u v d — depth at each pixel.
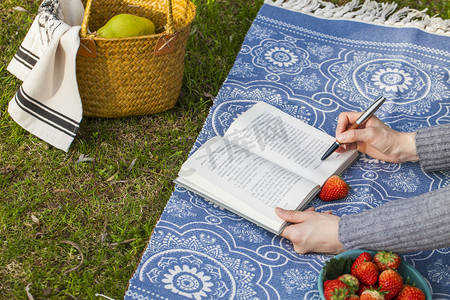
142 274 1.79
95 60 2.20
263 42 2.85
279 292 1.77
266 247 1.90
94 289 1.85
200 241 1.91
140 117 2.49
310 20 3.02
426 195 1.70
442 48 2.84
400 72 2.69
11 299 1.82
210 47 2.94
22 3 3.07
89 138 2.38
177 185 2.08
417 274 1.67
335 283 1.60
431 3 3.26
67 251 1.97
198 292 1.75
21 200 2.12
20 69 2.35
